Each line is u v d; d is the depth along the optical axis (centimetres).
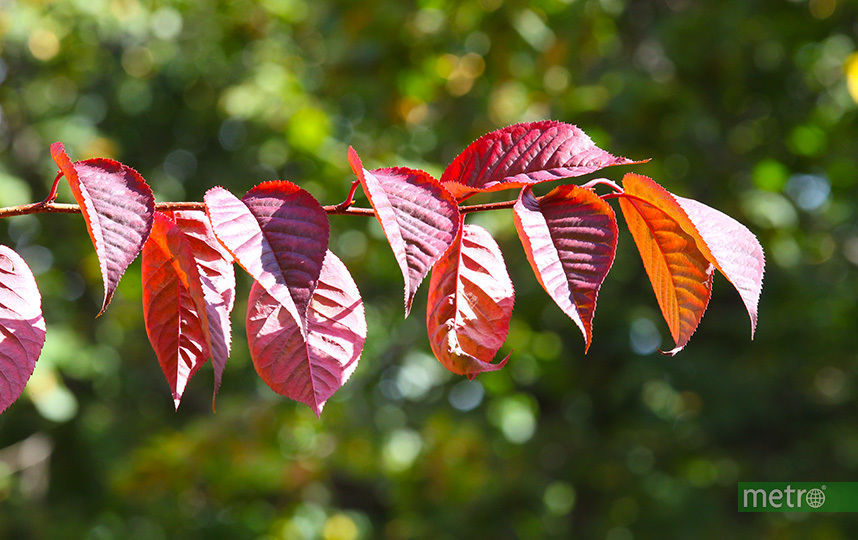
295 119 530
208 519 687
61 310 643
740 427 689
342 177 521
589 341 96
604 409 675
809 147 575
